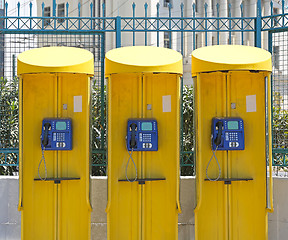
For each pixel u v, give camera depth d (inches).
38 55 164.1
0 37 202.8
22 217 161.6
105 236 190.1
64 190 169.9
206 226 171.6
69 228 170.1
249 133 170.7
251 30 200.2
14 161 219.0
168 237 169.2
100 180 190.2
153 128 163.2
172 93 168.6
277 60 209.9
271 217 191.5
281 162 217.9
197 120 160.2
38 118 168.6
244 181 171.6
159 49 173.0
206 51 168.7
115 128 168.2
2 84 216.8
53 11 199.8
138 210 169.2
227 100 170.1
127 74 166.1
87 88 161.0
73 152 169.2
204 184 171.3
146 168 169.3
